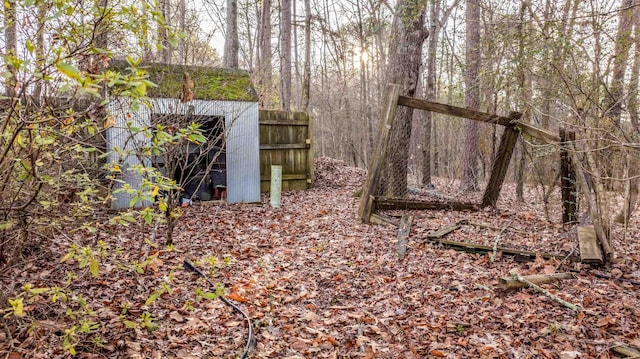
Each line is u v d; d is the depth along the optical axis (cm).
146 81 191
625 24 557
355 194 932
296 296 416
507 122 690
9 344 243
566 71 620
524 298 384
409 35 831
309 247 565
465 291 412
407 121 831
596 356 291
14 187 261
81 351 275
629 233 579
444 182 1289
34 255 347
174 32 257
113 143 557
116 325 315
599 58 571
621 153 526
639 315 342
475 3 794
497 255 492
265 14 1560
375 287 437
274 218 722
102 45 264
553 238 543
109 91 249
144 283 404
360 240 582
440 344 320
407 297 407
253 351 308
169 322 337
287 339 332
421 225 626
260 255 532
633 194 566
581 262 457
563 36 565
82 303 246
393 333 342
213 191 855
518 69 673
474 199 871
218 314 364
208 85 786
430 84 1270
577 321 339
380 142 665
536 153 657
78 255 237
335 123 2794
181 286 410
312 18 1667
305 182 1079
